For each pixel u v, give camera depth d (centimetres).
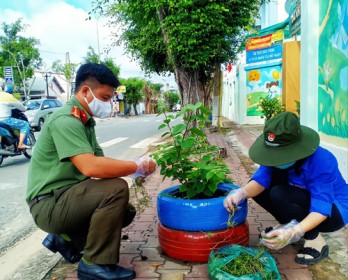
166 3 821
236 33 984
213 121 1554
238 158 713
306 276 238
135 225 343
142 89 4706
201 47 857
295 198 248
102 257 231
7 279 263
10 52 3262
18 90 3478
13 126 758
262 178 265
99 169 222
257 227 328
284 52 1009
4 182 613
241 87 1634
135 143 1063
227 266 218
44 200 236
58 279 253
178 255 258
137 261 268
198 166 257
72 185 239
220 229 251
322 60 473
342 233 307
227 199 248
